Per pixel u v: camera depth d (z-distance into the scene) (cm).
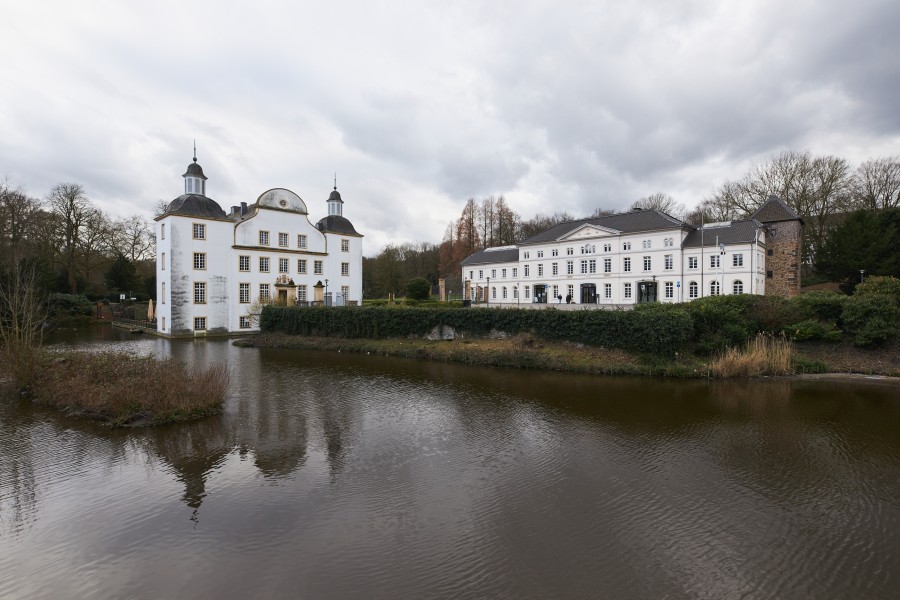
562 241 5500
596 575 603
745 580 595
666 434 1198
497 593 565
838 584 587
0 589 568
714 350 2073
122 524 730
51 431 1178
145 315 5041
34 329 1623
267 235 4212
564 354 2209
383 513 772
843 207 4734
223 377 1518
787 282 4512
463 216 7581
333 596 559
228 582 586
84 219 5306
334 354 2716
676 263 4609
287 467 970
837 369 1955
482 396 1612
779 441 1141
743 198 5500
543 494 848
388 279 6756
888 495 848
